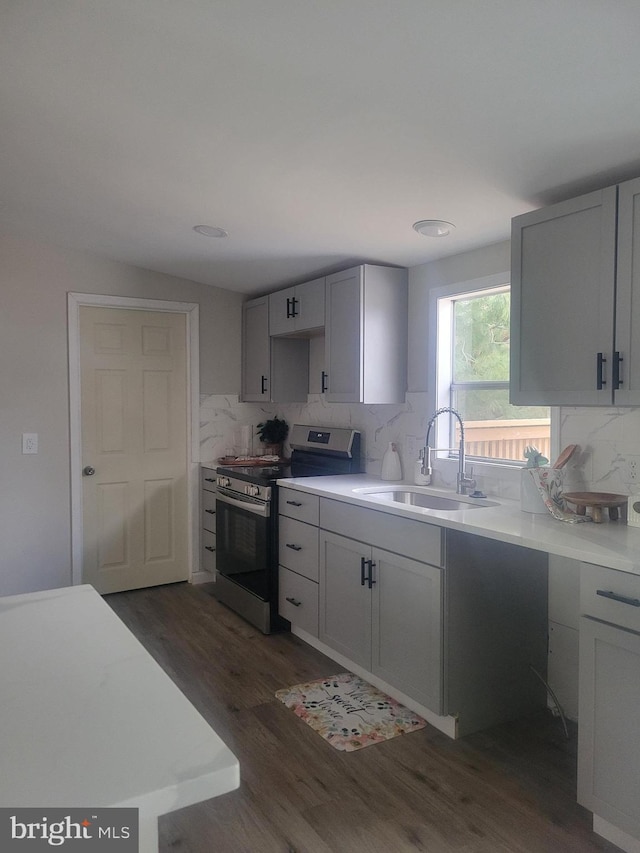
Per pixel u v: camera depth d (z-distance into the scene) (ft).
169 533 14.65
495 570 8.43
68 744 2.63
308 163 7.69
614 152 6.64
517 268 7.87
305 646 11.18
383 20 4.85
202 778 2.42
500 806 6.84
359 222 9.50
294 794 7.04
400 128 6.55
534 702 8.92
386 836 6.37
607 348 6.82
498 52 5.10
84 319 13.30
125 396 13.89
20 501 12.66
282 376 14.14
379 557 9.04
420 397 11.19
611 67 5.17
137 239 11.69
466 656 8.22
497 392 10.07
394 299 11.39
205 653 10.83
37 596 4.65
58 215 10.69
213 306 14.83
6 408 12.45
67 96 6.57
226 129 7.04
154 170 8.41
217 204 9.46
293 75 5.79
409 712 8.87
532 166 7.09
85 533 13.50
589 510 7.78
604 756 6.15
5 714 2.89
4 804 2.23
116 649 3.68
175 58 5.74
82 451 13.38
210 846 6.23
